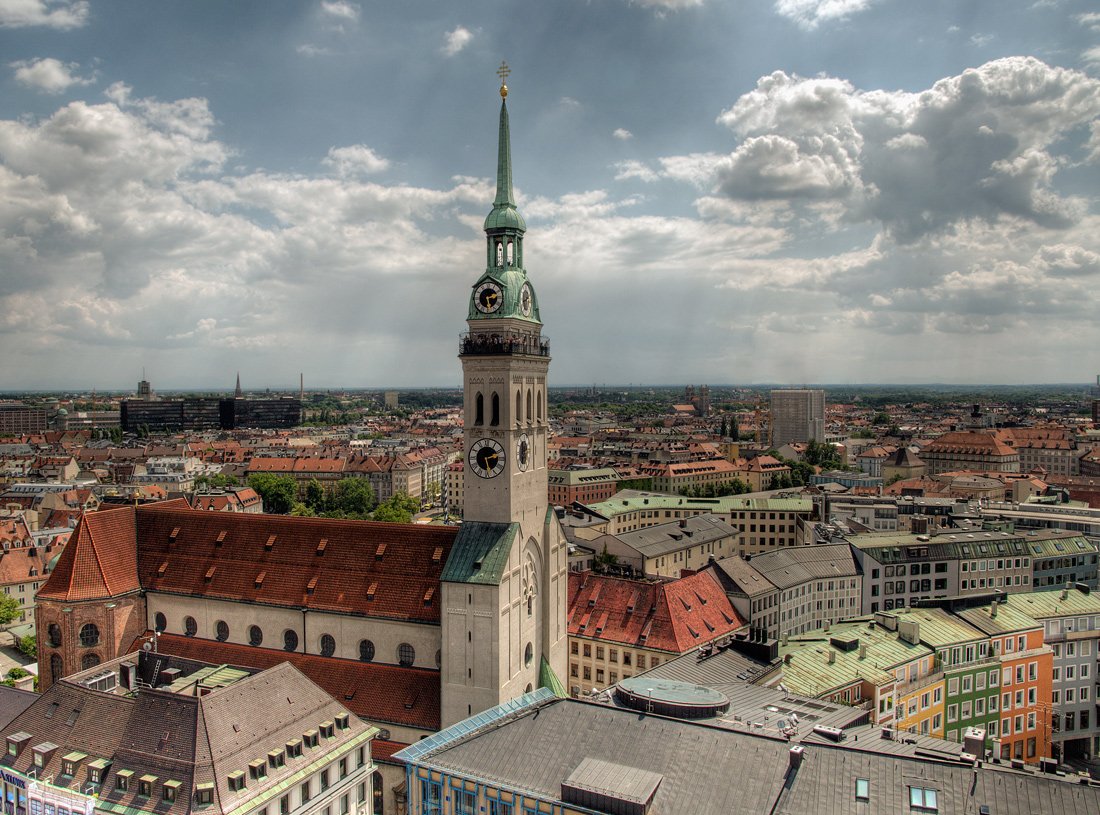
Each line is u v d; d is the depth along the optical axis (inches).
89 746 2536.9
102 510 4205.2
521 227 3612.2
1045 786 1889.8
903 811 1886.1
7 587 6501.0
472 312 3511.3
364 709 3422.7
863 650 3720.5
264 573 3811.5
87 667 3836.1
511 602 3408.0
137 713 2551.7
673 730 2244.1
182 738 2427.4
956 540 6545.3
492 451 3462.1
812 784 1985.7
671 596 4877.0
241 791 2384.4
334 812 2726.4
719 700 2480.3
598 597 5017.2
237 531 4005.9
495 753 2282.2
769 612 5516.7
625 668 4751.5
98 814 2375.7
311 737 2664.9
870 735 2375.7
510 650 3403.1
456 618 3341.5
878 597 6274.6
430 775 2258.9
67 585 3818.9
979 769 1961.1
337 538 3816.4
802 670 3494.1
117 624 3868.1
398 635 3528.5
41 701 2753.4
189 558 3981.3
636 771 2095.2
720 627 4995.1
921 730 3752.5
